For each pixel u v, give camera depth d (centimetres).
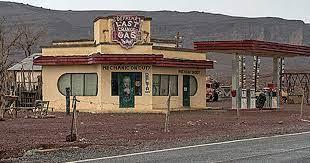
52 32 17750
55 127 2447
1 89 3209
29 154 1565
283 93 5778
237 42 3553
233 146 1770
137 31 3650
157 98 3738
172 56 3834
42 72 3847
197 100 4016
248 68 11788
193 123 2722
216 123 2733
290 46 3816
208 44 3644
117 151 1644
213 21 19925
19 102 3431
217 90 7094
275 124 2698
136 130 2341
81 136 2075
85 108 3706
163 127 2488
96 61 3550
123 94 3662
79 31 18662
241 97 3884
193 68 3953
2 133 2166
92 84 3706
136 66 3666
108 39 3634
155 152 1614
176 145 1806
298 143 1855
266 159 1453
